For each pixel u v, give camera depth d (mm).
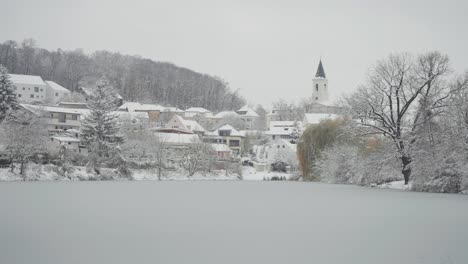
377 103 64125
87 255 18109
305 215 31391
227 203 40031
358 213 32750
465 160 54469
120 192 52781
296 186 71312
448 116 58688
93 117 92000
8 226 24844
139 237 22047
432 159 56719
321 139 83938
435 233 24016
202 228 25000
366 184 70812
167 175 103125
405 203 40438
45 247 19484
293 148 136375
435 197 47438
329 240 21891
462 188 54594
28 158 81750
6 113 97750
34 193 48344
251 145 170125
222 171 115562
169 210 33719
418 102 61688
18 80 194500
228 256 18344
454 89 59281
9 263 16781
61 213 30844
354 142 76375
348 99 68250
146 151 105188
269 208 35906
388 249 19922
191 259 17750
